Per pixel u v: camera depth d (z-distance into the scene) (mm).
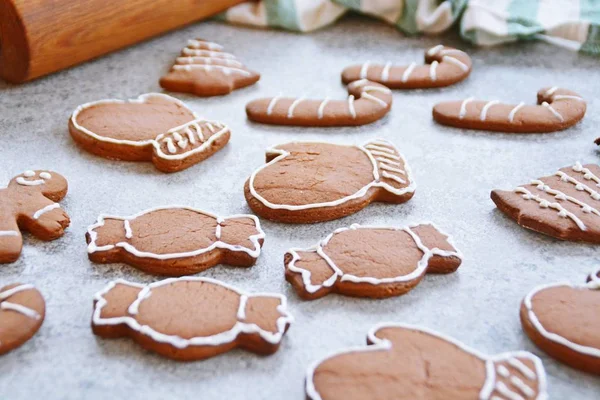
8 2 479
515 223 424
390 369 338
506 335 365
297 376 346
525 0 587
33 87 523
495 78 548
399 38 601
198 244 394
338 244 394
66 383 342
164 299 365
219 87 519
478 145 479
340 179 432
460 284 388
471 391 331
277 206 416
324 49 584
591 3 583
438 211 430
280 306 363
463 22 582
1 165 453
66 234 411
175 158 449
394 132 491
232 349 356
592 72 556
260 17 606
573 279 390
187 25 612
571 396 340
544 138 486
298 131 491
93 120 475
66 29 502
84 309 373
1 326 354
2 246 390
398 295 381
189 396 338
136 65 554
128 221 406
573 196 426
